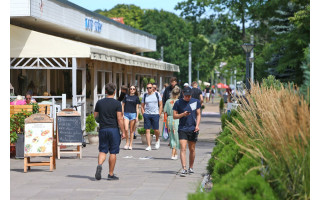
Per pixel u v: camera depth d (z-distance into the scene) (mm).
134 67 35125
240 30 50156
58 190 10633
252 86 12492
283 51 33625
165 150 18828
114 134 11914
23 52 22734
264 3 32031
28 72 26094
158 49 94438
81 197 9844
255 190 6629
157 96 18797
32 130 13414
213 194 5816
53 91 26938
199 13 48875
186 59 93375
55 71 26984
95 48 23000
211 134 25781
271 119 8906
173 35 94375
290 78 32125
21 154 15883
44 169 13852
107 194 10156
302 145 7902
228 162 9820
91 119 20891
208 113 49031
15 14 22953
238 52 51531
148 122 18734
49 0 25094
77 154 16656
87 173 13109
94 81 25781
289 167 7988
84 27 30734
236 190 5953
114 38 36969
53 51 22594
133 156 16953
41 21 24953
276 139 8258
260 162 8766
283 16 31375
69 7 28016
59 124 16438
